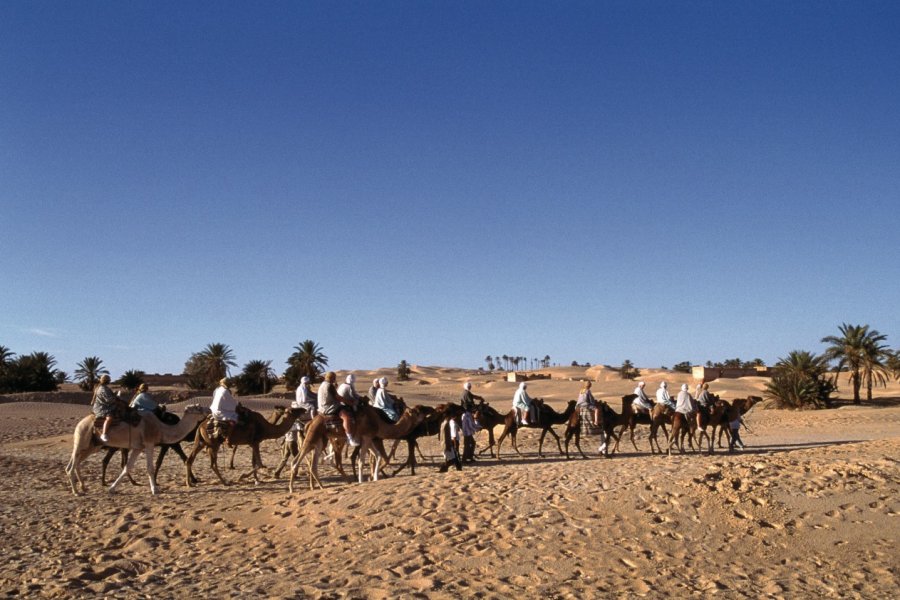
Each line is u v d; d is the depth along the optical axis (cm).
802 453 1526
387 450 2542
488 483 1275
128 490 1602
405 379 12631
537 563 925
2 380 6531
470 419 1966
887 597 811
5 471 2075
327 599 816
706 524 1044
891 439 1848
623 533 1020
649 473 1283
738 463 1344
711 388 7681
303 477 1764
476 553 959
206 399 5291
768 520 1053
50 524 1238
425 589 843
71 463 1532
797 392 5478
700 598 813
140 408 1587
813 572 894
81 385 8131
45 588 873
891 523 1033
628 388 8188
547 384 9019
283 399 5788
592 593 828
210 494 1491
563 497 1161
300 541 1064
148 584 895
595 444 2645
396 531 1054
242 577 912
